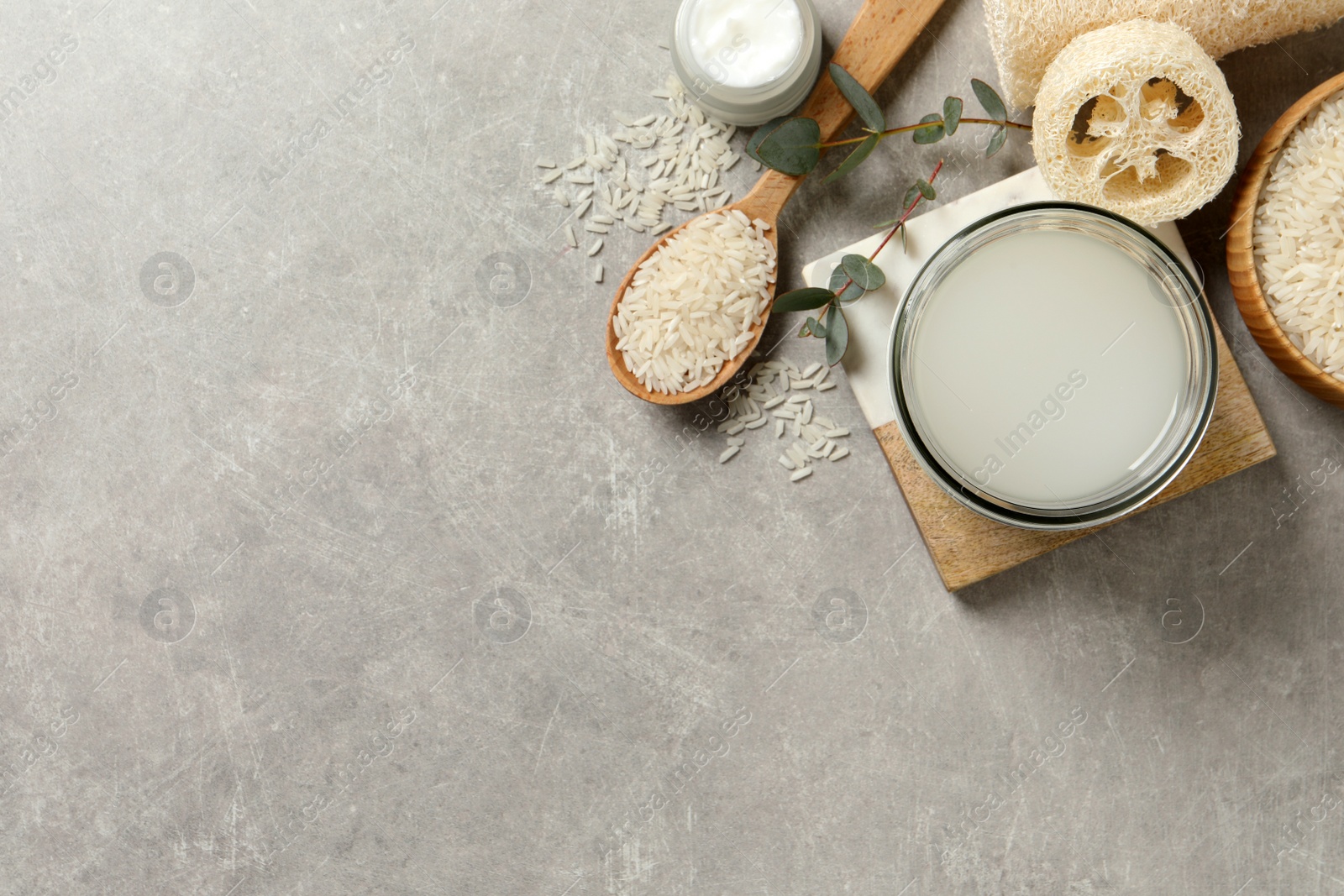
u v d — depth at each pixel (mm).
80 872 691
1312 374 609
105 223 680
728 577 670
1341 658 655
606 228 666
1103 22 607
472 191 669
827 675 669
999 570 635
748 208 646
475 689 679
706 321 642
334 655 683
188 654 687
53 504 687
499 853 681
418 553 678
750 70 632
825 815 671
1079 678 663
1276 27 617
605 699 676
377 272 673
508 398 672
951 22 654
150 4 674
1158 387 590
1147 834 664
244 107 674
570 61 664
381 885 684
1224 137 589
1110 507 594
